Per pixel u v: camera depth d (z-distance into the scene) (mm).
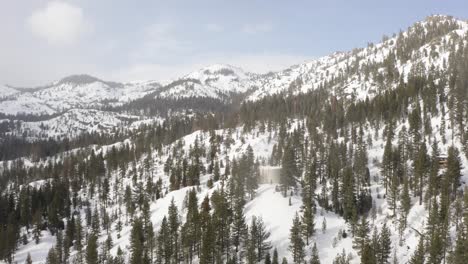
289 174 141375
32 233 169500
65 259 139375
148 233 124438
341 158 167250
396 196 124750
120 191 197875
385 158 141000
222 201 121000
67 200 193125
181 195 168125
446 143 157500
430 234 96250
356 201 127625
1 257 141875
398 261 100062
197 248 116125
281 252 109000
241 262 104625
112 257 122500
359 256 104500
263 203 135375
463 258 80562
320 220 125812
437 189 115438
